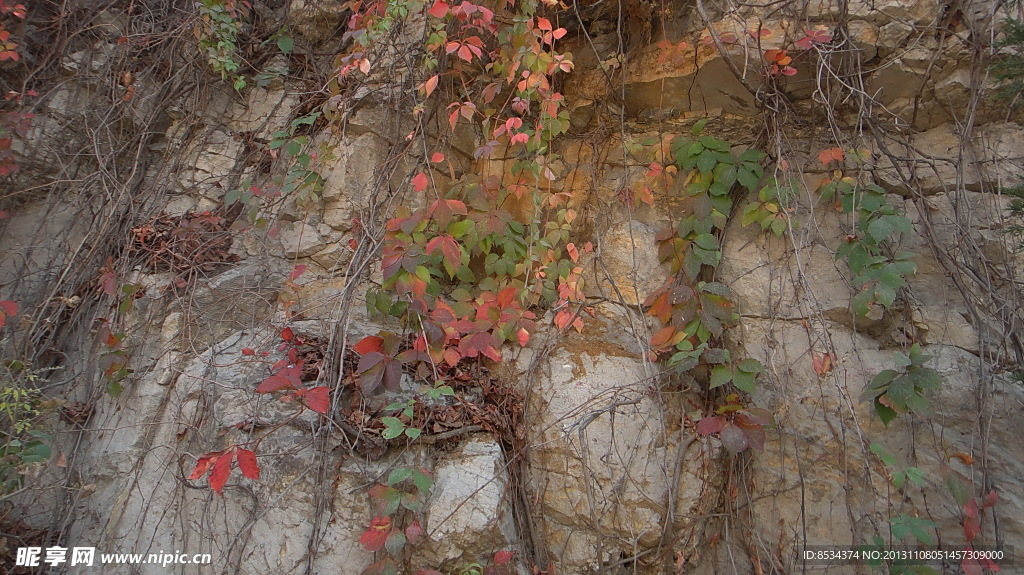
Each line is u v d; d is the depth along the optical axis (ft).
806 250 9.08
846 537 7.89
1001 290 8.20
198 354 8.68
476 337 8.66
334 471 7.68
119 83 11.04
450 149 10.77
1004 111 8.77
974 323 8.17
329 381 7.89
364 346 7.72
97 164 10.77
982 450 7.41
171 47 11.25
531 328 8.88
